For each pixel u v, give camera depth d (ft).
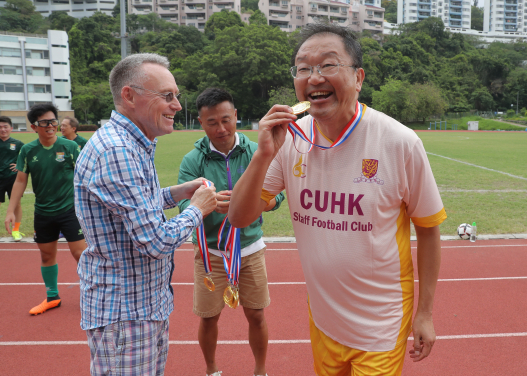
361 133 5.82
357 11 346.74
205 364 11.27
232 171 9.87
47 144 13.62
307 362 11.23
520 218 26.58
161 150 76.18
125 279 6.03
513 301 14.94
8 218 13.83
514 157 62.85
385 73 276.82
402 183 5.79
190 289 16.49
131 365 6.08
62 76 224.53
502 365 11.00
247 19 349.61
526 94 308.60
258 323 9.93
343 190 5.89
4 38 207.00
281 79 241.96
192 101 236.22
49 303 14.53
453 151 72.54
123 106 6.32
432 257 6.20
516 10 495.41
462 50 359.66
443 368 10.89
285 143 6.53
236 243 9.21
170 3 354.95
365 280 5.97
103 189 5.73
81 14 384.06
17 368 11.05
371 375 6.00
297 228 6.52
